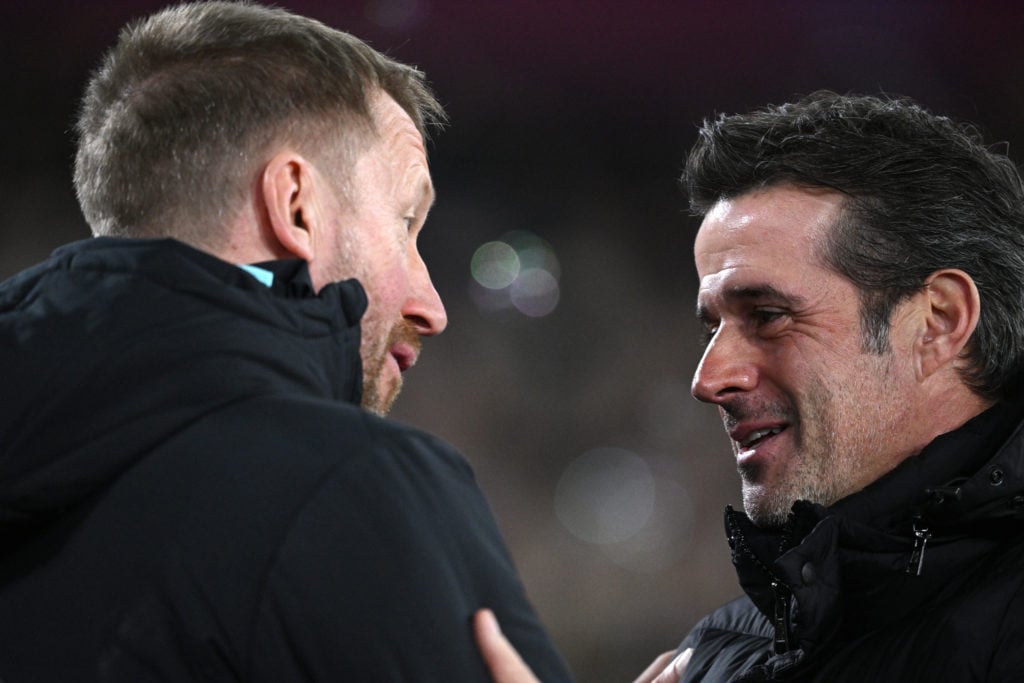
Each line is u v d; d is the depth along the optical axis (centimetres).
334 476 297
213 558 289
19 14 2508
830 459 447
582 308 3059
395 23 2652
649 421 3055
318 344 336
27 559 305
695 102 2919
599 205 3067
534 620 311
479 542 311
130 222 367
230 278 326
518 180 3019
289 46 379
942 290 447
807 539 408
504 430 3025
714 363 459
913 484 430
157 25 387
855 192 447
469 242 3019
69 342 310
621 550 2981
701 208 484
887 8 2711
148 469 302
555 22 2817
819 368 445
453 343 3038
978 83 2702
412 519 297
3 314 328
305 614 284
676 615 2925
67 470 298
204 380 309
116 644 286
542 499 3009
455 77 2819
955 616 407
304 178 366
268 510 293
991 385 449
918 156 452
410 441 314
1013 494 404
